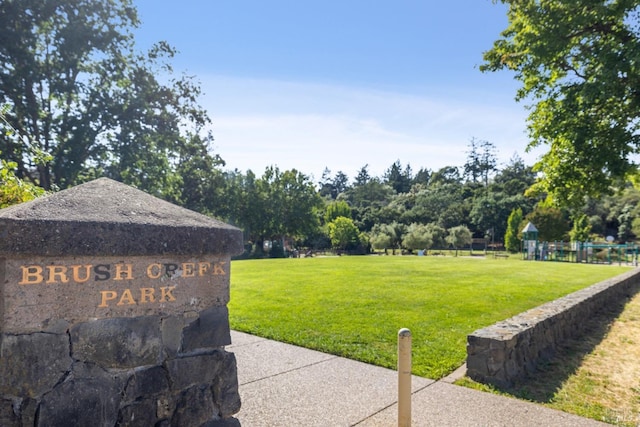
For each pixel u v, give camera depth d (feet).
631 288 44.37
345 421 11.96
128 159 61.52
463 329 22.38
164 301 7.86
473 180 277.85
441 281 43.11
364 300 30.89
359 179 340.18
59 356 6.73
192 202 94.53
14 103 53.21
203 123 73.00
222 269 8.76
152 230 7.54
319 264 66.74
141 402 7.53
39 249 6.40
